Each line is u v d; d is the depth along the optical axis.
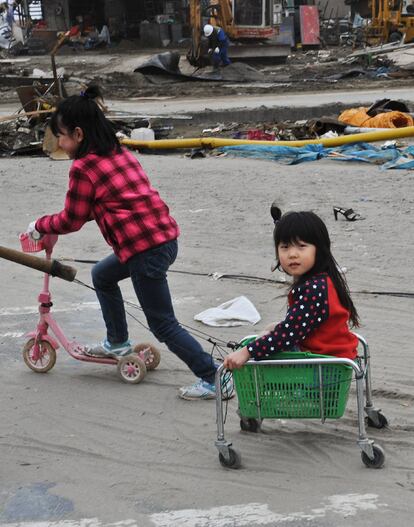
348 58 60.03
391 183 18.97
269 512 6.02
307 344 6.59
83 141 7.79
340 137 25.52
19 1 80.81
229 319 10.33
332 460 6.76
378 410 7.25
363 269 12.36
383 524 5.78
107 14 82.56
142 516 6.08
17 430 7.68
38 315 11.13
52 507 6.27
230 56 57.81
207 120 36.91
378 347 9.32
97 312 11.17
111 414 7.95
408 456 6.77
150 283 7.85
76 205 7.82
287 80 52.00
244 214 16.48
